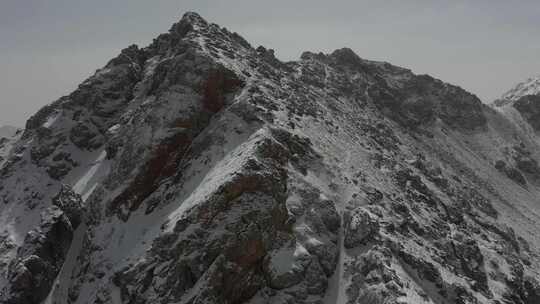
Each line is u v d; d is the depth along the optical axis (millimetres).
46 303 57000
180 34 95188
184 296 46062
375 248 53031
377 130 103750
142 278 49188
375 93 131500
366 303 47969
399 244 55406
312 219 55969
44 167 81000
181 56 77312
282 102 78938
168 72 77688
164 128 65500
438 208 77000
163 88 75000
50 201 74500
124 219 60000
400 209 65500
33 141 88250
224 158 59031
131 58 100812
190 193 56969
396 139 109250
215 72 70938
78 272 58844
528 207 117750
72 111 89188
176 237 50094
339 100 113500
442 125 141625
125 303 49625
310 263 50906
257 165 53500
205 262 47156
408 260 53938
